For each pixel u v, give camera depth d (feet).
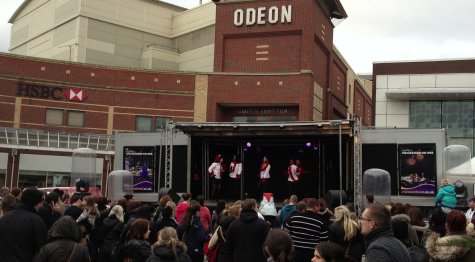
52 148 129.70
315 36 134.51
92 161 75.51
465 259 16.31
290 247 16.61
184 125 73.26
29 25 218.79
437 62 117.19
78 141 133.49
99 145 134.41
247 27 136.15
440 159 67.51
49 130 132.26
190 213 33.04
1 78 129.59
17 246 22.89
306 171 90.58
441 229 28.58
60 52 192.54
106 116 136.26
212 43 184.75
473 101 114.52
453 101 115.75
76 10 186.70
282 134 73.15
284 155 93.30
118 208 32.32
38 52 209.26
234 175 83.51
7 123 128.98
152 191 76.69
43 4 209.26
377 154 70.13
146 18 200.23
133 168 77.82
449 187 48.67
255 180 93.35
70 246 20.42
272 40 134.21
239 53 136.67
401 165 68.90
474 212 39.11
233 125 72.18
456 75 115.85
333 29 154.30
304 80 128.47
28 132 129.70
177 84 137.18
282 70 132.57
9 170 126.21
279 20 133.59
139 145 78.13
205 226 39.17
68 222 20.86
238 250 27.17
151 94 137.39
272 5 134.41
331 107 150.41
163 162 77.51
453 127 115.03
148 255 23.53
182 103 136.56
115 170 75.31
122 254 24.22
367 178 66.13
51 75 133.90
